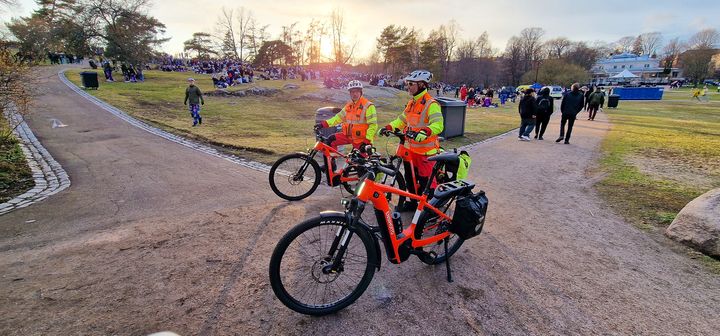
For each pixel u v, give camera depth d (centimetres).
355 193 276
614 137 1230
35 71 855
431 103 428
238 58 7662
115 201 504
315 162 532
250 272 327
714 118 2044
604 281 329
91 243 375
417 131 403
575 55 9875
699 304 297
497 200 556
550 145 1059
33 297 283
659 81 9231
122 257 348
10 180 582
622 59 11706
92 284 303
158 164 711
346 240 270
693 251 389
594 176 705
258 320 265
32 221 430
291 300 263
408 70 7044
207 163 727
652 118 1994
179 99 1891
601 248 395
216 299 288
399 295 302
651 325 271
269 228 422
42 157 740
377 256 282
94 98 1706
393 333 257
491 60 8850
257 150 844
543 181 667
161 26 4169
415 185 445
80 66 3919
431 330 261
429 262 328
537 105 1129
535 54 9031
